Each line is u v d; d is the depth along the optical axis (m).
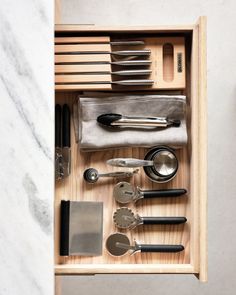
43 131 1.20
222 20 1.74
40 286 1.19
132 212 1.41
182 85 1.41
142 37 1.43
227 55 1.74
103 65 1.38
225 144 1.74
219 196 1.73
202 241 1.34
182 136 1.39
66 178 1.42
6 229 1.19
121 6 1.73
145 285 1.71
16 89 1.20
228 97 1.74
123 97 1.41
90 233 1.41
